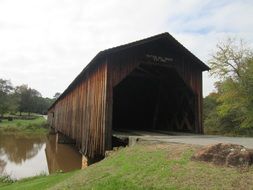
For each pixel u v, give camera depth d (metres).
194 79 13.29
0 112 67.56
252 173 5.08
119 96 18.97
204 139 9.53
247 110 25.00
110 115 11.21
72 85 20.20
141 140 9.01
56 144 31.78
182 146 7.29
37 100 95.19
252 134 29.14
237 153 5.52
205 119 35.41
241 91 24.95
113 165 7.33
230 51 25.55
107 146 10.98
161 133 12.79
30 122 59.38
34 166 18.56
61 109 30.70
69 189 6.69
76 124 18.25
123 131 14.16
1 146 29.19
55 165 18.45
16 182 11.27
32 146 29.78
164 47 12.82
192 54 12.97
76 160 20.61
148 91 17.45
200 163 5.87
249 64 24.66
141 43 11.91
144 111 18.06
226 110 25.91
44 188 8.46
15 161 20.52
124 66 11.76
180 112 14.34
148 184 5.51
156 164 6.34
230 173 5.21
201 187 4.95
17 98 75.88
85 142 14.36
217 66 25.91
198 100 13.15
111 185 5.91
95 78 13.04
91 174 7.23
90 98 13.80
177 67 12.88
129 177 6.09
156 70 14.75
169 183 5.34
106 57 11.46
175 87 14.63
